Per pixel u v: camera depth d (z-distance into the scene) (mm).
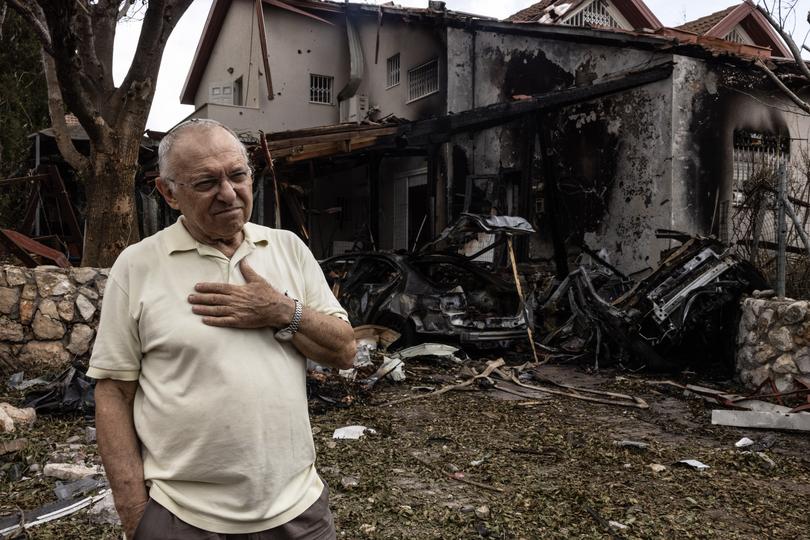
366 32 18672
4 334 6551
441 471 4348
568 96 11172
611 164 11070
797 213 8570
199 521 1600
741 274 7867
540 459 4688
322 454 4633
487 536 3344
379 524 3463
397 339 8484
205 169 1635
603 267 10477
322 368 6750
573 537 3354
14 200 17500
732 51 10438
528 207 12180
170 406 1613
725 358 7855
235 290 1665
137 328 1676
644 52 10602
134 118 7719
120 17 9000
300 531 1698
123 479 1641
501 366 8008
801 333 6527
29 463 4215
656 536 3381
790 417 5527
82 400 5434
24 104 19906
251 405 1626
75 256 12922
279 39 18453
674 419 5926
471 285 9555
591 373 7980
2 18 13484
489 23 14070
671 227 10000
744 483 4246
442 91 15500
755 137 10750
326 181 18078
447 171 15344
